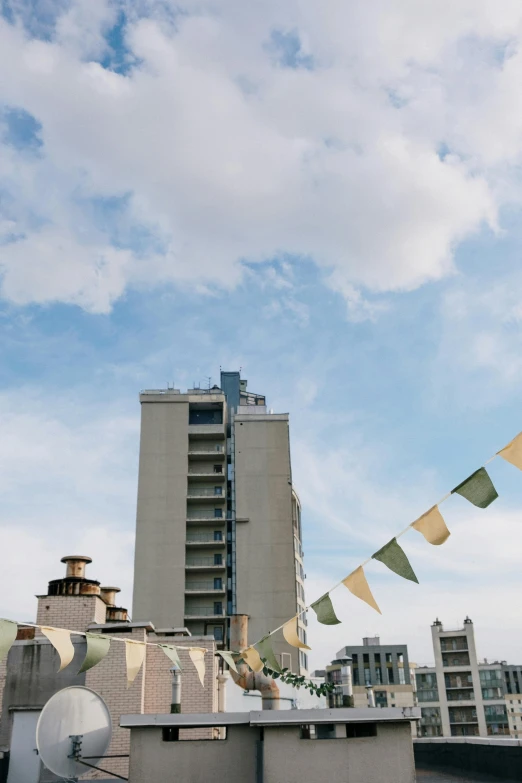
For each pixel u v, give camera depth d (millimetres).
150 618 57531
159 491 62156
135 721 10430
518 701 93000
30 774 15141
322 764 9719
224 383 73500
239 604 58750
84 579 18656
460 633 91625
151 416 65062
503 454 7539
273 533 61438
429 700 90125
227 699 22562
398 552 8094
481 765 14922
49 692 16047
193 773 10266
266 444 65062
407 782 9641
